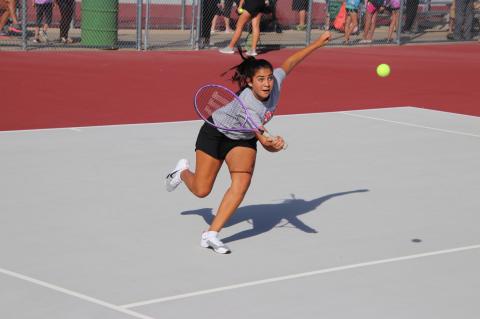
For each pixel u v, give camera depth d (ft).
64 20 154.51
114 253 48.42
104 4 151.64
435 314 41.34
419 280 45.88
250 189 64.28
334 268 47.26
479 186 68.23
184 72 131.34
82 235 51.52
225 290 43.24
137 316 39.47
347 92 121.08
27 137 79.97
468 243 52.95
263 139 46.93
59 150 74.84
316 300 42.42
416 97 119.85
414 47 188.55
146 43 155.63
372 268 47.50
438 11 223.10
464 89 130.41
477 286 45.37
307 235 53.31
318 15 208.74
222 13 193.47
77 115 93.45
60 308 40.19
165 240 51.13
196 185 50.75
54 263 46.39
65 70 127.24
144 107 100.63
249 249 50.06
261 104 48.11
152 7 198.39
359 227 55.52
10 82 113.60
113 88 113.50
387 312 41.32
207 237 49.32
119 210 57.16
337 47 179.52
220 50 157.99
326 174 70.08
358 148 81.41
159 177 66.64
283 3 202.49
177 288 43.27
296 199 61.98
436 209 60.70
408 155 79.30
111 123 89.45
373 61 160.04
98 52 149.89
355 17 181.98
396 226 56.08
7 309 39.86
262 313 40.50
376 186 66.80
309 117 97.91
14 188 61.67
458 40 205.36
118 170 68.44
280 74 49.60
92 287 42.98
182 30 190.29
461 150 82.89
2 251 48.03
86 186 63.10
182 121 92.02
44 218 54.70
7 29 165.07
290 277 45.52
